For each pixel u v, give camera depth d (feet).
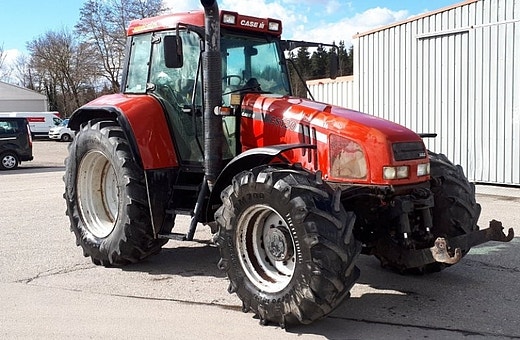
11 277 17.99
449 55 39.58
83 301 15.60
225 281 17.40
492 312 14.33
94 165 20.02
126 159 17.99
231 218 14.30
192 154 18.20
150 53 19.29
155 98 18.93
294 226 12.89
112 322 13.98
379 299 15.48
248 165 15.55
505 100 36.58
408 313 14.37
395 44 43.34
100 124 19.24
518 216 26.48
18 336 13.16
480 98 37.96
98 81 166.81
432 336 12.84
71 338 13.03
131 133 17.85
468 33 38.27
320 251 12.54
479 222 25.02
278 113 16.05
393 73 43.73
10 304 15.39
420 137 15.43
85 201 20.15
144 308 14.97
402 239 15.26
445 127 40.27
